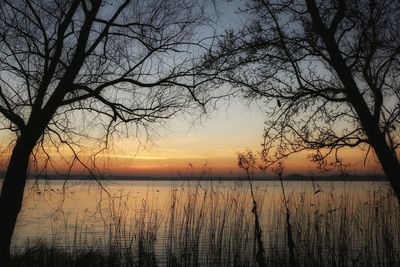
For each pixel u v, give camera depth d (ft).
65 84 27.20
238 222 34.09
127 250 34.91
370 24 25.68
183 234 34.12
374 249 31.73
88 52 28.07
